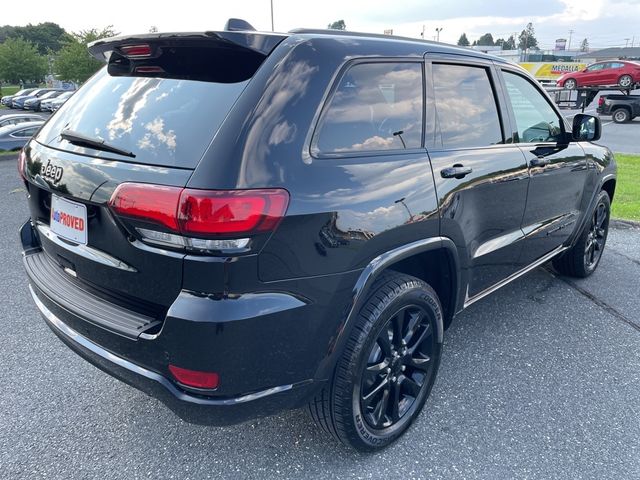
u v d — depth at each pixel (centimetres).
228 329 183
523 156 328
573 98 2556
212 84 208
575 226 423
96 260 212
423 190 243
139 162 196
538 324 388
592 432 268
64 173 217
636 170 1073
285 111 197
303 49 212
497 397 297
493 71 318
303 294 199
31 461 244
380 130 236
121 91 235
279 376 203
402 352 253
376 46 243
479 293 322
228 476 238
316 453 252
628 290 455
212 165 180
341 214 204
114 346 207
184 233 179
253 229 181
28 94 4638
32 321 384
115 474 238
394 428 255
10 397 292
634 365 332
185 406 196
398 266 273
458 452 253
